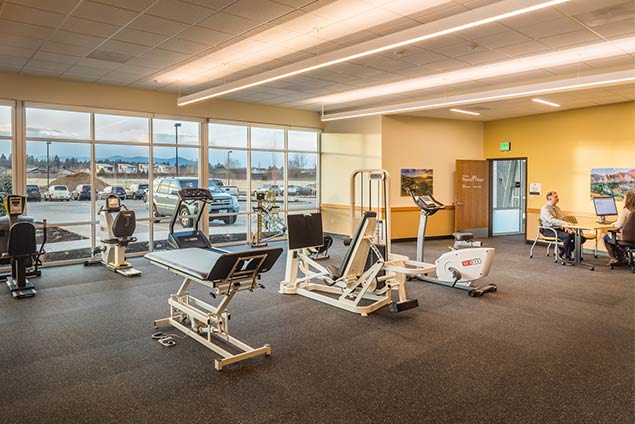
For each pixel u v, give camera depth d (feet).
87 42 17.93
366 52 15.37
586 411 9.20
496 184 37.68
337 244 31.71
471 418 8.94
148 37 17.28
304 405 9.47
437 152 34.37
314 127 35.86
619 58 19.98
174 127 28.81
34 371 11.14
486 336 13.62
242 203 32.42
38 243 24.17
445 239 34.99
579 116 29.71
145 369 11.27
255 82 20.24
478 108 29.76
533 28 15.98
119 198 24.21
